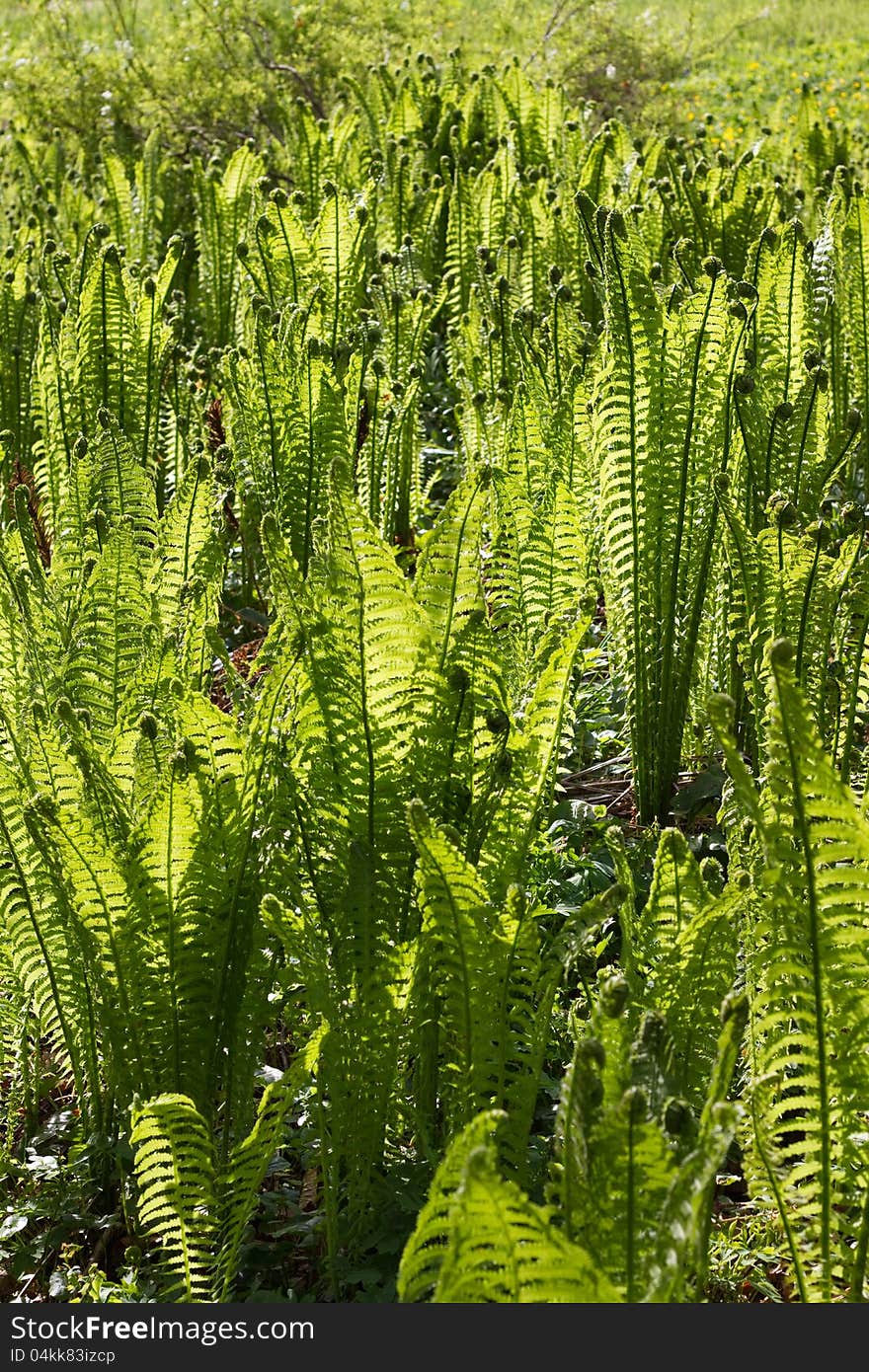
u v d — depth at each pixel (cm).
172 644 261
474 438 411
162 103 824
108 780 232
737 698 320
